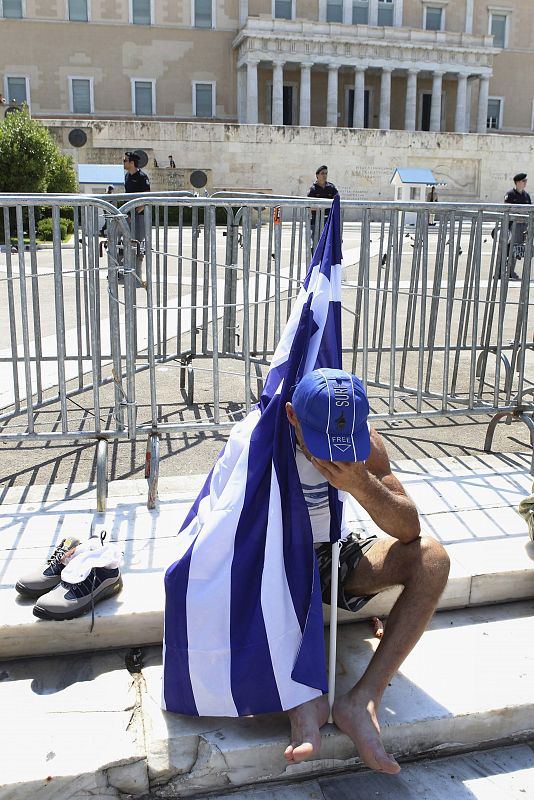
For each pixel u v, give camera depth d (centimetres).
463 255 1684
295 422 239
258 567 247
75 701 267
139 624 294
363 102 5222
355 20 5369
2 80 5009
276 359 268
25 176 2256
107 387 599
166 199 394
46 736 250
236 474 252
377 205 441
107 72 5119
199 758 247
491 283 614
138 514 374
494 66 5678
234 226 573
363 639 306
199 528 267
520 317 520
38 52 5006
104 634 293
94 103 5144
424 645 304
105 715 261
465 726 266
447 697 272
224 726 256
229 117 5347
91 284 396
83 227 484
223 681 245
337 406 224
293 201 418
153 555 333
